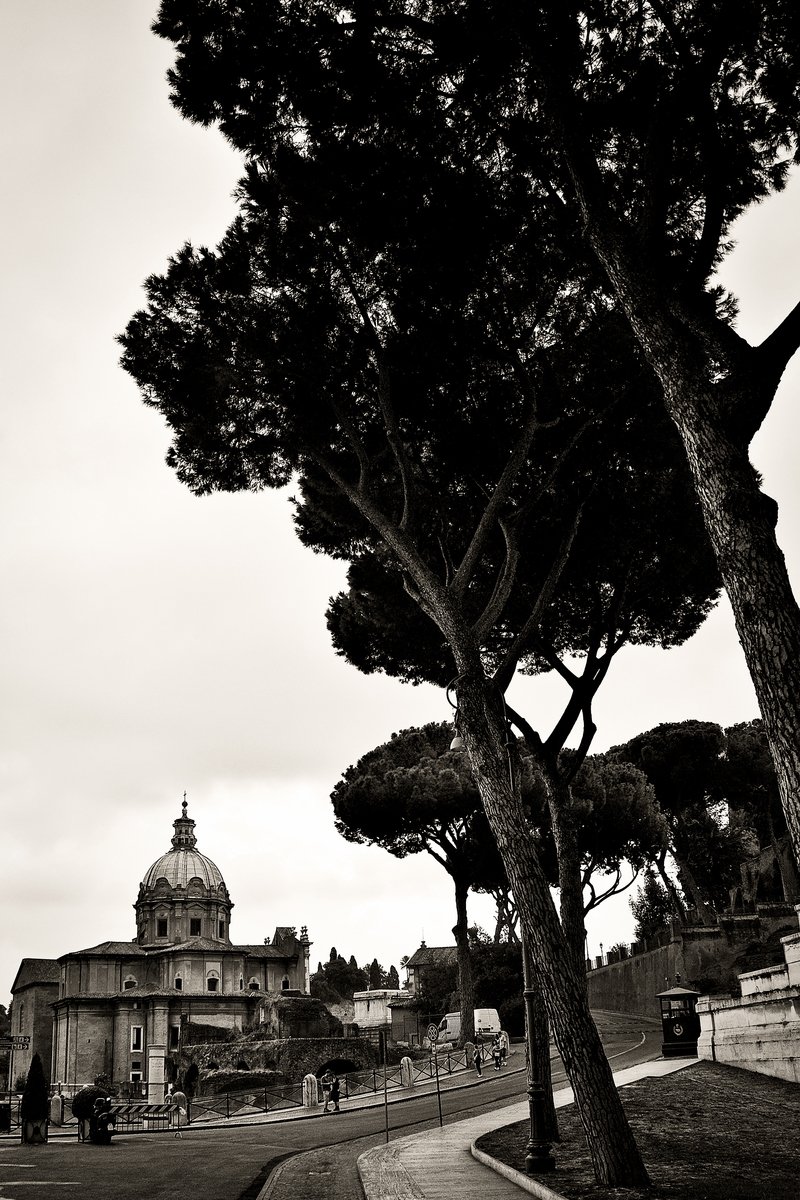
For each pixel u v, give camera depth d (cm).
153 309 1711
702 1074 2584
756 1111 2012
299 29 1370
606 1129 1367
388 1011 9012
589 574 2041
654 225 1144
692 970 5766
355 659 2442
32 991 10619
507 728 1820
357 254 1584
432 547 2003
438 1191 1489
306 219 1519
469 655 1595
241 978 10062
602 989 7544
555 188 1504
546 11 1227
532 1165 1561
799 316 1013
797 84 1298
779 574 939
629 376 1730
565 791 2053
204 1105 4703
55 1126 4894
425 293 1542
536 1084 1630
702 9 1223
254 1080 7188
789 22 1201
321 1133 2908
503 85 1346
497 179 1484
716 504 980
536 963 1457
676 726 6262
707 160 1226
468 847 4712
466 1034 4797
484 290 1572
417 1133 2506
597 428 1808
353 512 1989
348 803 4622
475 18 1254
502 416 1747
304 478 2000
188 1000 9419
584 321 1741
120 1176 1900
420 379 1653
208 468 1831
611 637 2095
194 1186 1702
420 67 1366
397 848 4762
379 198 1446
